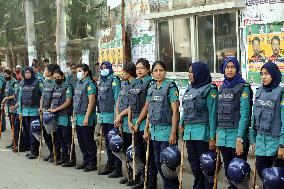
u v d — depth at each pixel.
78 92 7.97
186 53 10.24
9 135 12.33
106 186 7.04
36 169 8.31
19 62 28.03
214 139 5.67
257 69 8.30
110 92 7.73
